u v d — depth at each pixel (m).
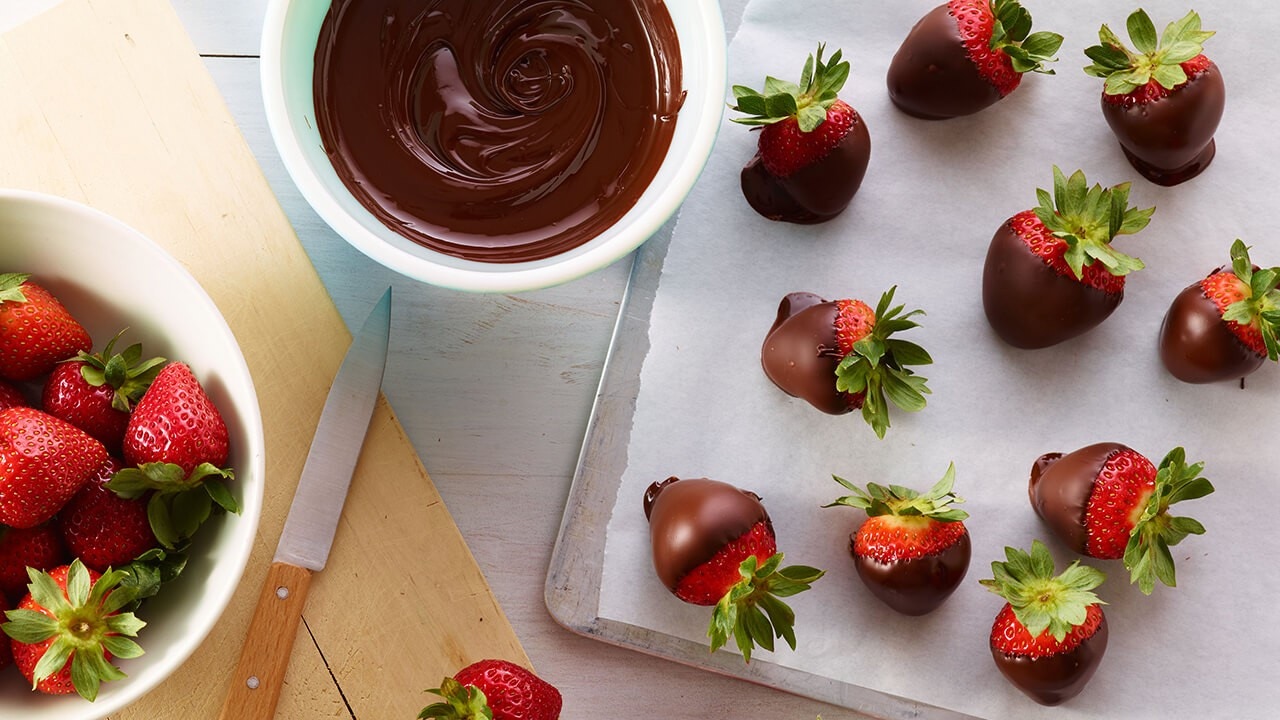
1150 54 0.65
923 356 0.64
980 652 0.67
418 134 0.62
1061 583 0.64
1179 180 0.68
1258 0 0.68
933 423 0.67
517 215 0.62
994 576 0.65
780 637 0.67
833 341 0.64
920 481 0.67
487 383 0.68
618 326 0.68
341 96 0.62
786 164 0.65
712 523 0.63
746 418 0.67
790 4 0.68
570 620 0.67
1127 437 0.68
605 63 0.63
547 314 0.69
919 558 0.65
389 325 0.66
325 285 0.68
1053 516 0.66
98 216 0.58
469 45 0.62
